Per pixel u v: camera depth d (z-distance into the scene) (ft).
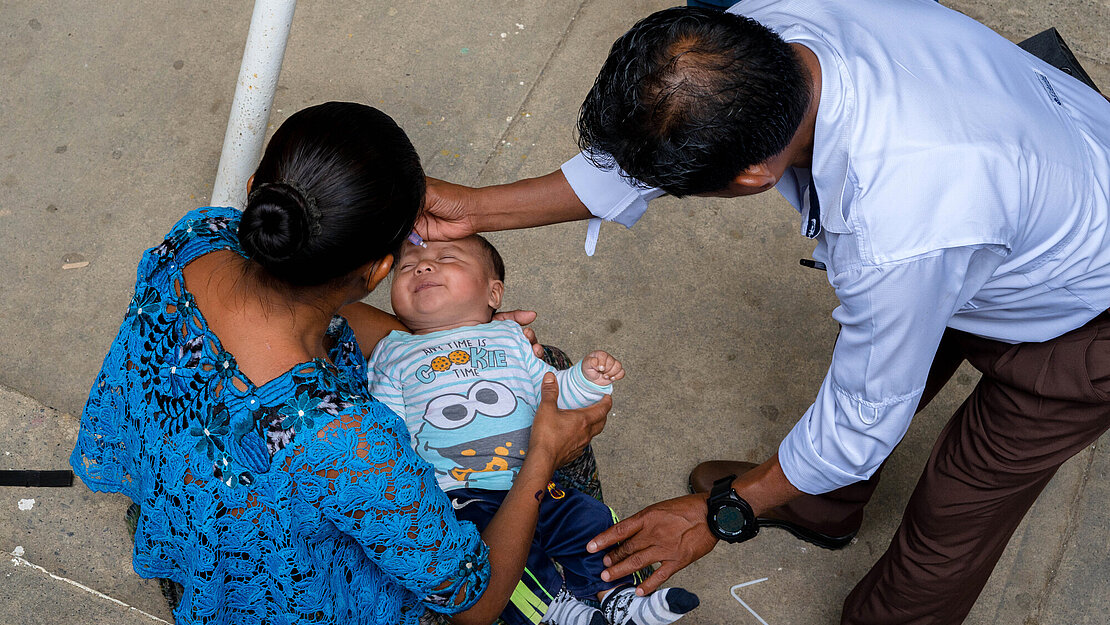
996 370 6.40
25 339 10.08
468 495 6.97
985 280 5.52
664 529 6.73
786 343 10.52
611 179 7.20
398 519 4.70
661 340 10.44
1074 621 8.86
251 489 4.54
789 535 9.33
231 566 4.82
